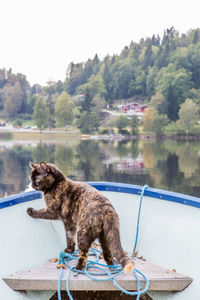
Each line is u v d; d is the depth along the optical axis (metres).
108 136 90.25
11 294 1.94
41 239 2.44
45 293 2.09
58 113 97.12
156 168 36.19
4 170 34.91
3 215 2.35
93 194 2.00
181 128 88.19
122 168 36.31
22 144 72.56
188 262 2.14
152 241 2.41
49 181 2.21
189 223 2.33
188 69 103.31
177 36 130.25
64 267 2.10
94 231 1.86
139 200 2.68
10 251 2.19
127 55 135.50
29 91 134.75
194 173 32.16
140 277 1.90
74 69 140.00
